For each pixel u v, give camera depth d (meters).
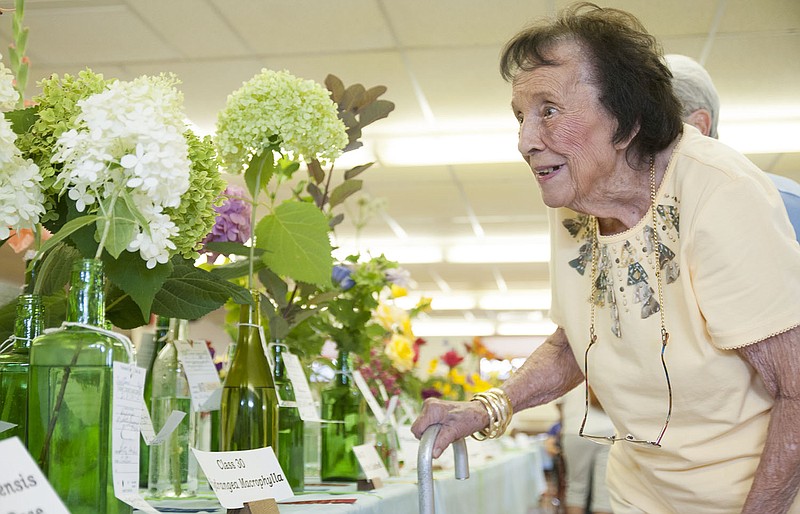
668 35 4.45
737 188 1.13
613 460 1.49
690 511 1.27
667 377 1.23
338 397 1.72
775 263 1.08
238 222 1.38
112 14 4.28
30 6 4.17
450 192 7.36
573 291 1.40
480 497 2.26
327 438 1.71
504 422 1.35
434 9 4.19
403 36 4.48
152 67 4.93
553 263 1.46
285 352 1.45
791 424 1.09
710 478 1.23
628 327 1.28
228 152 1.21
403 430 2.29
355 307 1.83
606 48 1.20
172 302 1.02
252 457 1.07
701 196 1.17
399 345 2.31
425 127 5.83
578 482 3.85
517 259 10.19
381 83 5.08
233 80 5.08
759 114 5.54
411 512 1.54
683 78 1.75
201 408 1.27
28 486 0.64
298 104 1.20
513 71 1.28
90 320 0.81
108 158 0.78
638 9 4.18
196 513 1.08
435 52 4.65
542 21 1.28
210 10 4.25
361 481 1.52
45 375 0.79
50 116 0.85
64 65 4.89
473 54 4.66
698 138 1.26
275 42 4.58
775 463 1.09
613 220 1.34
